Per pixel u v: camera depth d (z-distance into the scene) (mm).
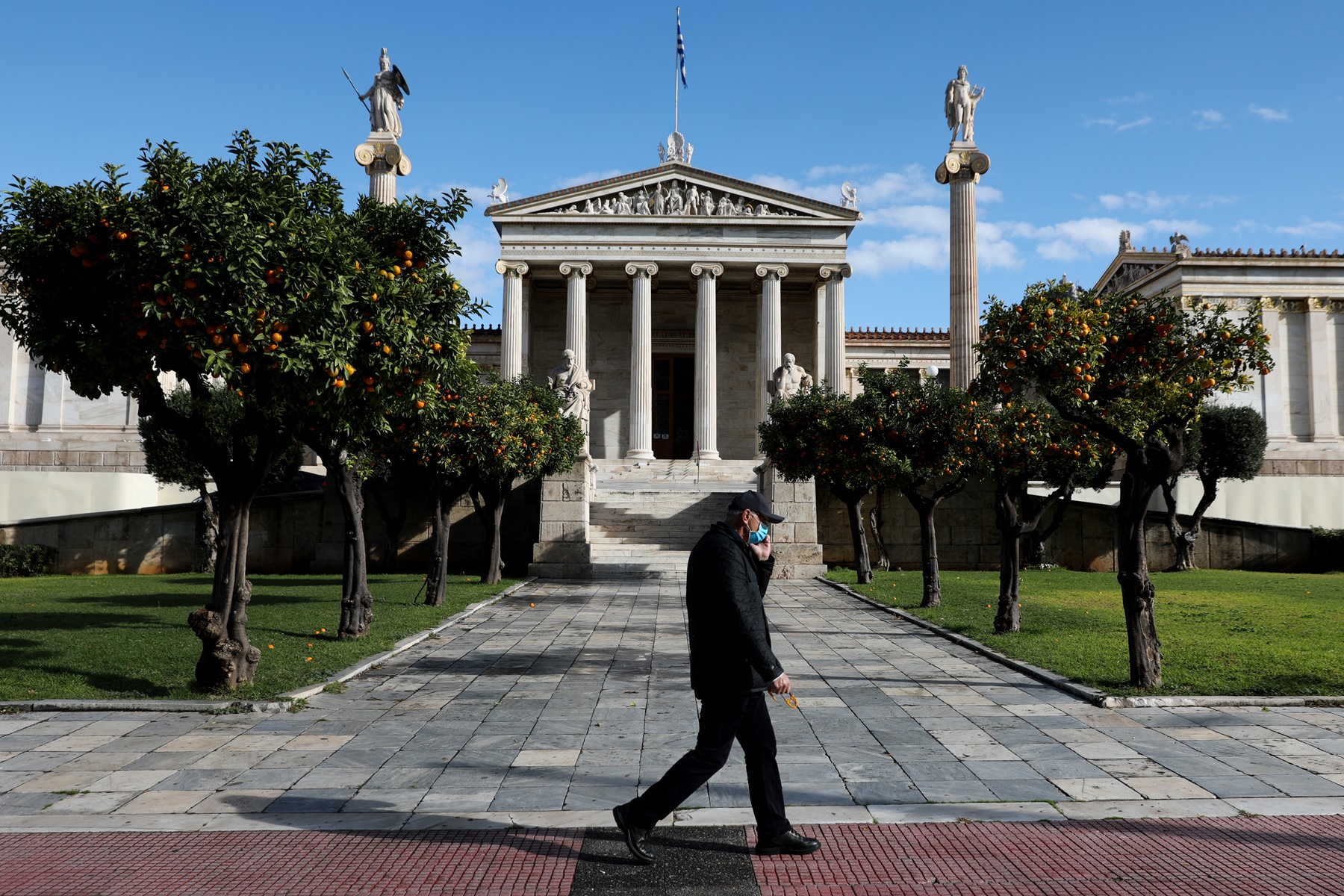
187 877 5145
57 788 6805
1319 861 5309
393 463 28828
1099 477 29062
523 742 8242
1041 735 8453
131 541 32875
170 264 8750
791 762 7531
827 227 47531
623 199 48375
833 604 20938
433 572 19578
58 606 19281
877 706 9781
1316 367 47250
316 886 5016
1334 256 47562
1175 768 7281
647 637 15297
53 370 10070
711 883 5062
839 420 20734
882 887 4992
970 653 13656
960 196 38844
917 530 32750
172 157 9422
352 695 10414
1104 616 17656
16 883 5031
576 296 47312
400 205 11375
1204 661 12070
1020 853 5480
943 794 6652
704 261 47219
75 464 44625
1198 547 34344
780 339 47250
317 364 9734
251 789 6801
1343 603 20375
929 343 60875
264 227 9297
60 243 9242
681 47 52188
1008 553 15805
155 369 10375
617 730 8711
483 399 20016
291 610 18141
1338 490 43250
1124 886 4961
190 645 13336
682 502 34562
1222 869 5199
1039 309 10836
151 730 8648
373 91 37125
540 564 27766
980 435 17797
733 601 5406
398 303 10438
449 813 6258
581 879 5121
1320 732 8500
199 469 31297
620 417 50938
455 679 11469
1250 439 33188
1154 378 10781
